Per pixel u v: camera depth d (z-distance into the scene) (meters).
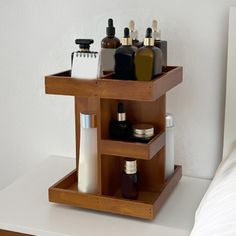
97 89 1.12
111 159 1.25
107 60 1.21
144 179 1.33
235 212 0.87
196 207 1.24
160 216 1.19
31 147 1.70
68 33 1.53
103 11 1.47
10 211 1.22
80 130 1.24
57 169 1.52
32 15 1.56
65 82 1.15
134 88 1.08
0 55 1.64
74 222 1.16
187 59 1.41
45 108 1.63
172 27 1.40
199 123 1.45
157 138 1.19
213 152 1.45
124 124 1.20
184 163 1.49
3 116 1.71
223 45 1.36
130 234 1.10
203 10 1.36
